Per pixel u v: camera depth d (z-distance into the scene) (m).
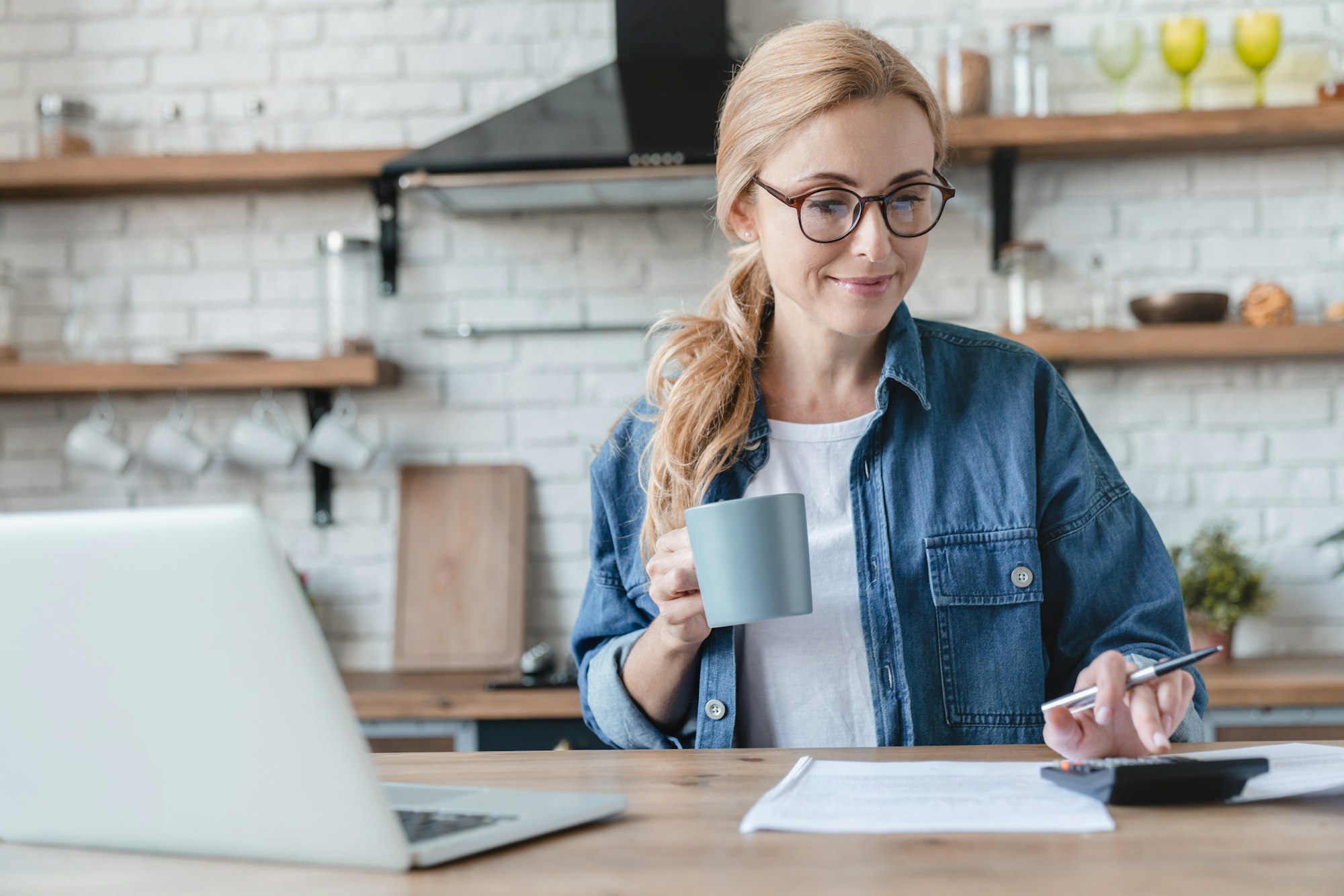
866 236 1.09
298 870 0.64
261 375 2.62
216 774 0.65
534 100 2.53
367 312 2.68
